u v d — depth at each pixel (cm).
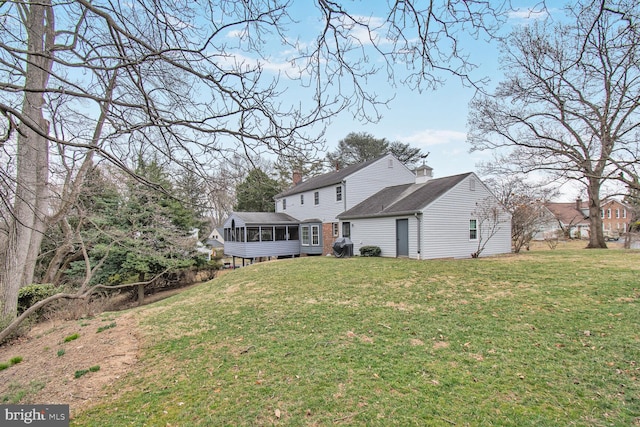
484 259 1376
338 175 2233
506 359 437
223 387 404
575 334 508
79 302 901
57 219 824
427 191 1650
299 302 784
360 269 1170
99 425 344
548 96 1351
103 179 768
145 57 255
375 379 398
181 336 604
